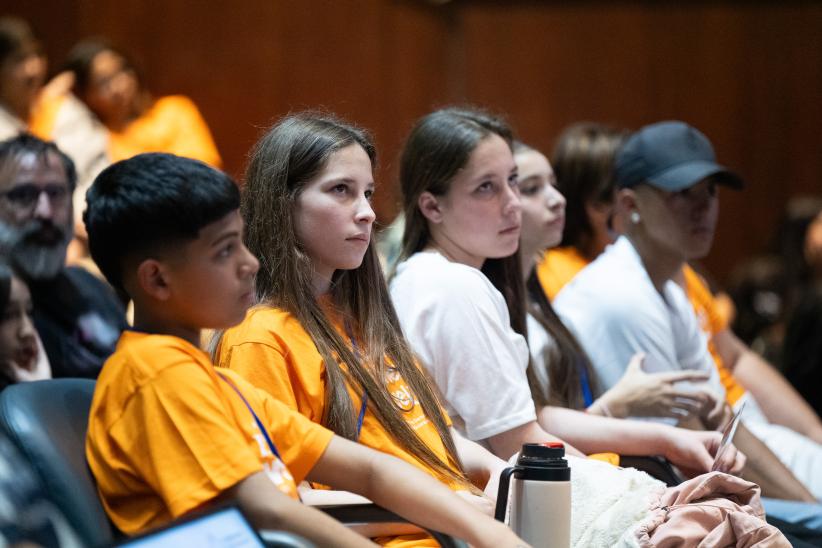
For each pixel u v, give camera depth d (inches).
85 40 431.5
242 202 168.2
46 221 206.2
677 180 228.7
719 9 503.8
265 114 454.0
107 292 222.7
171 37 442.3
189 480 121.9
